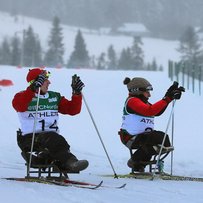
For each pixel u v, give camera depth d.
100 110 59.47
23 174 25.81
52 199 16.59
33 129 20.33
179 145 45.75
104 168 33.19
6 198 16.33
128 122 25.11
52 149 19.94
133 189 19.77
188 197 18.52
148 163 24.47
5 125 49.72
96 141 45.78
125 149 42.97
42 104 20.88
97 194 17.84
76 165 19.52
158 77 84.69
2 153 38.16
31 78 21.31
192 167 34.81
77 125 51.50
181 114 59.19
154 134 24.31
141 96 25.41
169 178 23.91
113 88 73.69
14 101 20.94
